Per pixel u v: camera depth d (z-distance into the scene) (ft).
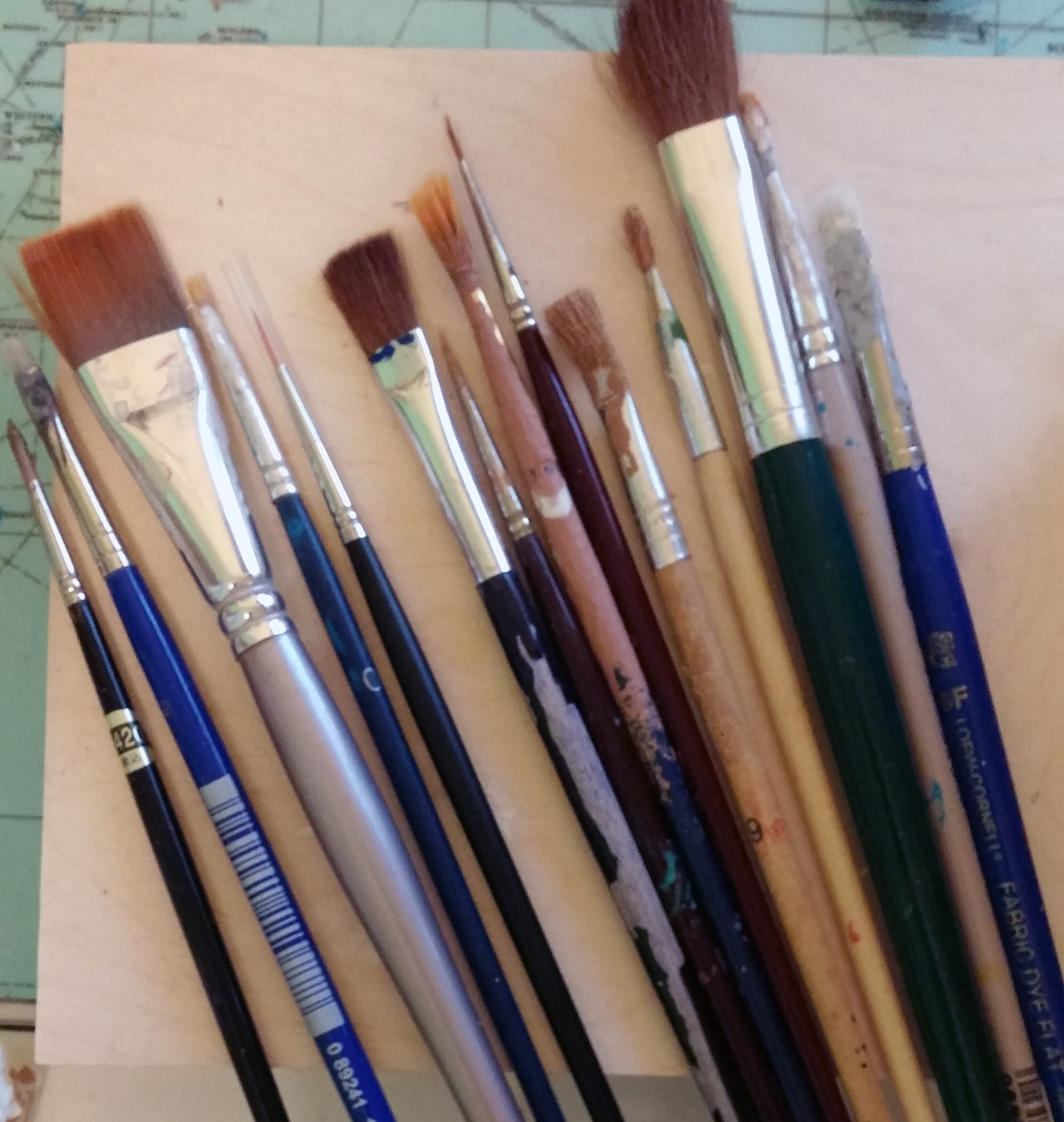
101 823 1.49
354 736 1.45
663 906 1.35
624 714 1.38
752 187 1.44
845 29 1.75
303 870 1.46
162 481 1.41
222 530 1.40
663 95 1.44
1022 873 1.37
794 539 1.36
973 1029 1.31
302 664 1.37
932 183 1.54
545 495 1.40
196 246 1.54
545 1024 1.44
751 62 1.56
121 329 1.43
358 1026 1.44
